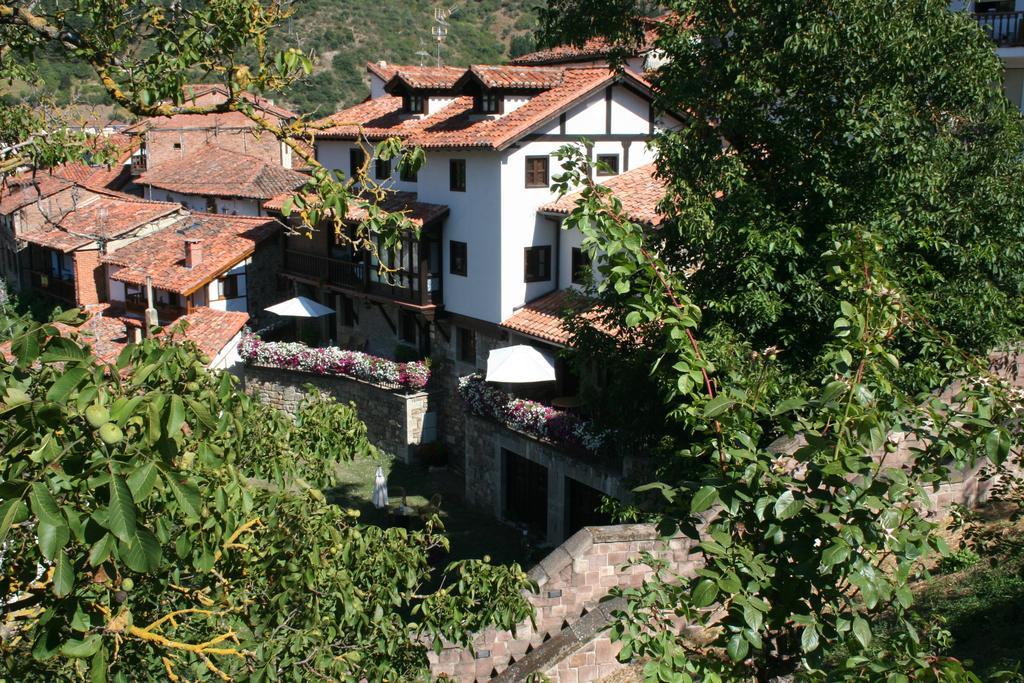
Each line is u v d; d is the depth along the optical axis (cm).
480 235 2630
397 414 2816
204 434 652
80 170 4706
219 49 780
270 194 3912
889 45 1467
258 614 720
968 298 1428
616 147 2702
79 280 3897
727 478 575
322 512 776
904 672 501
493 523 2383
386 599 795
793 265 1435
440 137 2684
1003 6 2556
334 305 3406
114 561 557
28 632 661
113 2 815
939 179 1497
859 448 561
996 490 1152
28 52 882
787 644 618
